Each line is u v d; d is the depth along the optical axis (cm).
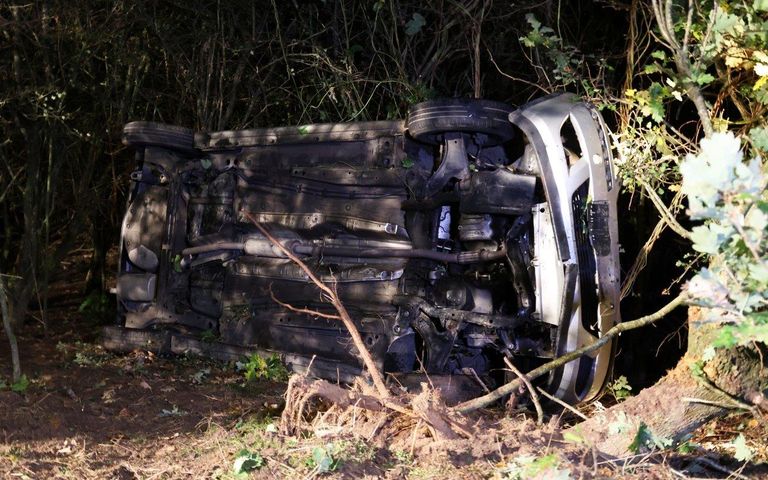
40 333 902
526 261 615
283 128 728
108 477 459
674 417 478
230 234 747
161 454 498
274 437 493
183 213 773
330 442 470
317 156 711
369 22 938
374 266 671
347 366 661
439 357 628
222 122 944
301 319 698
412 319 641
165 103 1020
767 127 506
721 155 331
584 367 589
